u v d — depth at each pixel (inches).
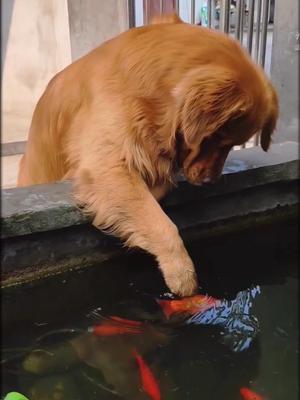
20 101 83.3
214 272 63.9
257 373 50.6
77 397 46.7
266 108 54.8
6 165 88.7
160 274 60.4
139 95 54.9
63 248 59.6
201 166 56.0
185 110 50.8
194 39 53.8
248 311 57.9
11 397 43.6
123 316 55.9
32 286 59.0
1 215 54.9
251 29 74.8
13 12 72.9
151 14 70.0
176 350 51.8
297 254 68.7
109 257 62.2
